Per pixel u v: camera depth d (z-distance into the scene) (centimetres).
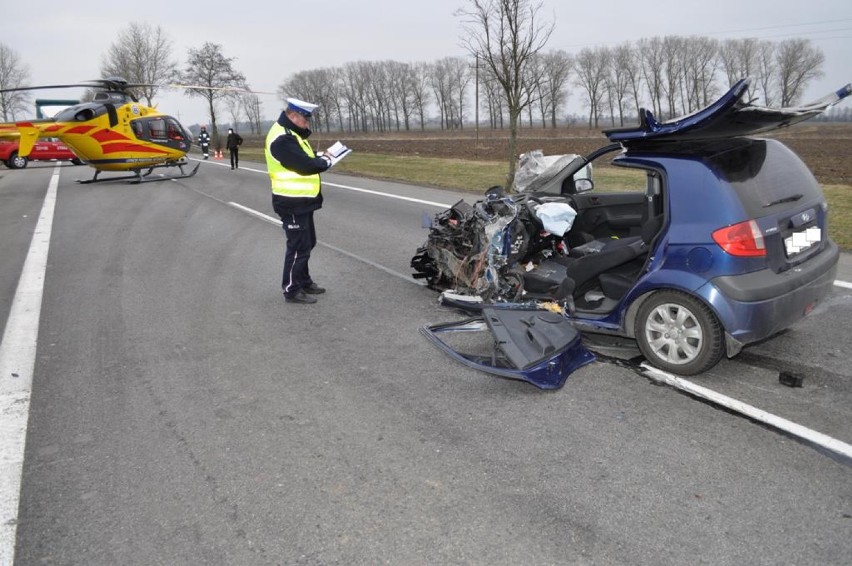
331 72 12006
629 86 10506
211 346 536
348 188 1612
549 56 9069
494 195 600
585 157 645
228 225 1129
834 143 3750
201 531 295
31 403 431
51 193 1756
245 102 9594
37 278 777
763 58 9550
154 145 1961
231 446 370
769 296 400
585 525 291
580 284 501
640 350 472
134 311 636
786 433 365
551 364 435
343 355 508
